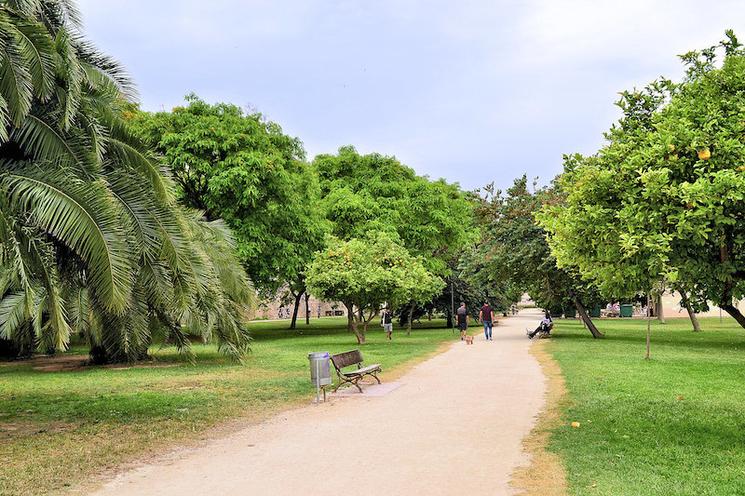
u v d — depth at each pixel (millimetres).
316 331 38562
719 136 6582
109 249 7812
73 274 10242
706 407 9547
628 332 32000
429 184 40031
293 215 30062
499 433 8039
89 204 7844
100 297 7945
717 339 25875
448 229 39844
